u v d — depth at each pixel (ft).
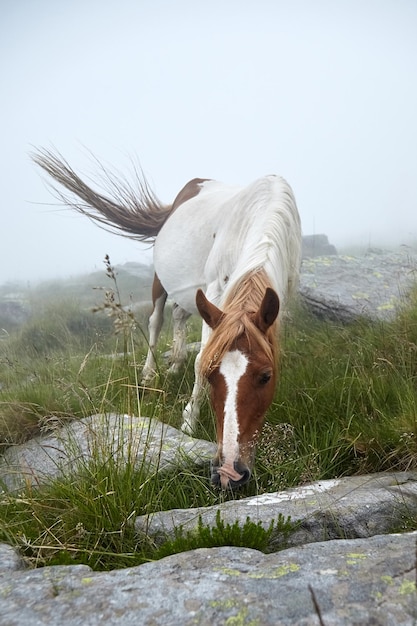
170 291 17.21
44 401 13.21
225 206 14.76
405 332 13.61
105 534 7.32
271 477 9.41
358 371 12.56
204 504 8.73
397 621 4.20
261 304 9.25
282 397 12.00
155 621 4.47
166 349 20.79
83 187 19.01
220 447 8.60
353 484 8.59
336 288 19.80
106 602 4.77
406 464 9.38
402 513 7.36
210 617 4.46
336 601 4.50
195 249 15.71
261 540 6.53
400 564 4.90
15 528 7.72
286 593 4.67
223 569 5.21
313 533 7.15
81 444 10.73
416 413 9.82
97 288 9.80
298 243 12.55
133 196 19.44
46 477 9.41
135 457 8.77
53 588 5.08
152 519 7.66
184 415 12.43
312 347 14.96
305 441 10.38
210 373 9.11
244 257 11.18
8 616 4.66
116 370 14.39
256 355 8.95
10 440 12.61
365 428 10.25
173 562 5.53
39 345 27.20
